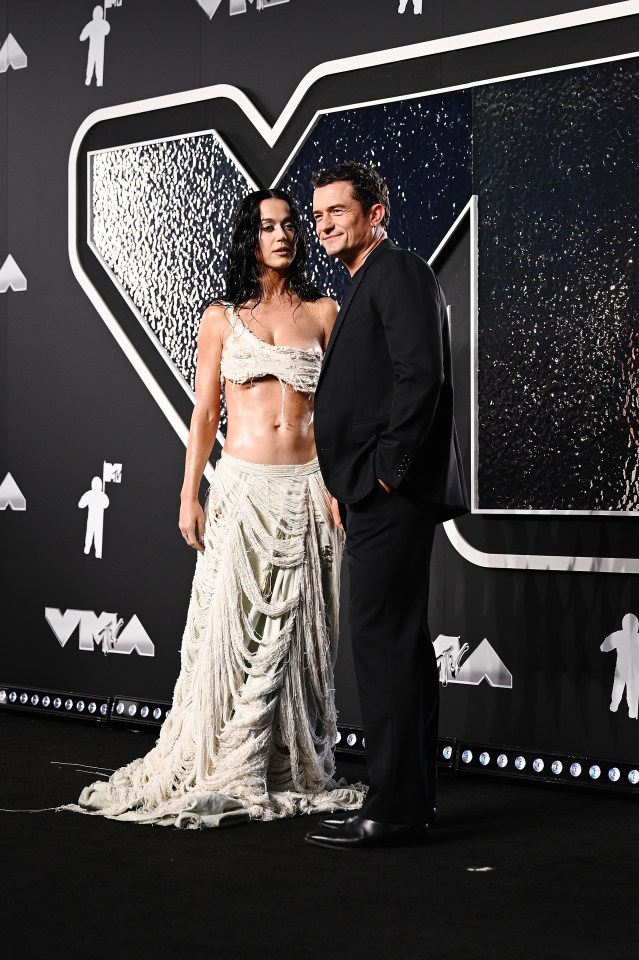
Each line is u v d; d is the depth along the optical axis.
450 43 3.77
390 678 2.80
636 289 3.46
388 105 3.91
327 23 4.07
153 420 4.48
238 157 4.26
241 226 3.33
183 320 4.39
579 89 3.56
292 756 3.22
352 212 2.90
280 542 3.23
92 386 4.63
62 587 4.72
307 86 4.07
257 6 4.24
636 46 3.47
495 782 3.64
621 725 3.50
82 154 4.62
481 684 3.76
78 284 4.64
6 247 4.83
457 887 2.51
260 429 3.28
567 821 3.11
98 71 4.62
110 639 4.58
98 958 2.08
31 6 4.79
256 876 2.58
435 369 2.69
